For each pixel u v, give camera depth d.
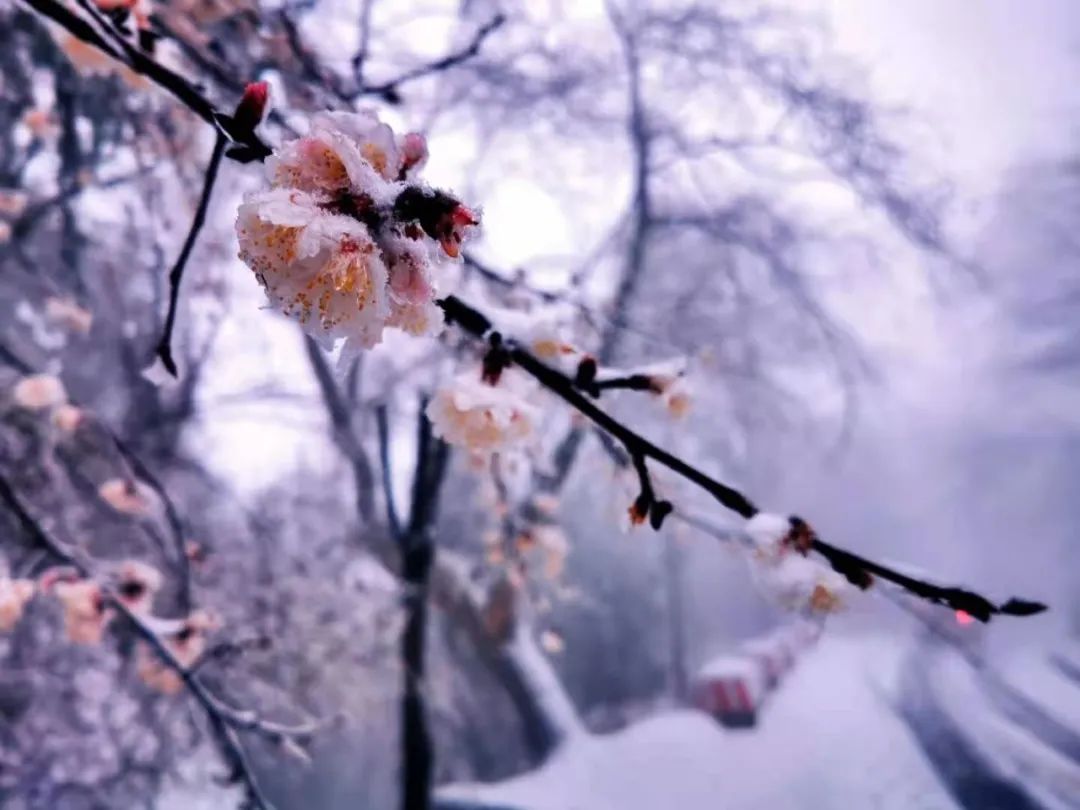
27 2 1.61
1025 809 9.74
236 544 8.12
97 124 5.50
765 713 13.94
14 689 6.58
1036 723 14.43
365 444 8.74
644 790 9.24
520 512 6.82
